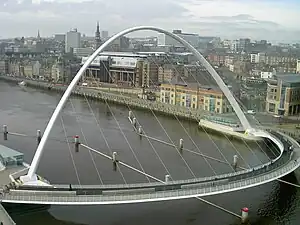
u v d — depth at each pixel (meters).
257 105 198.25
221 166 104.81
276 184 89.38
